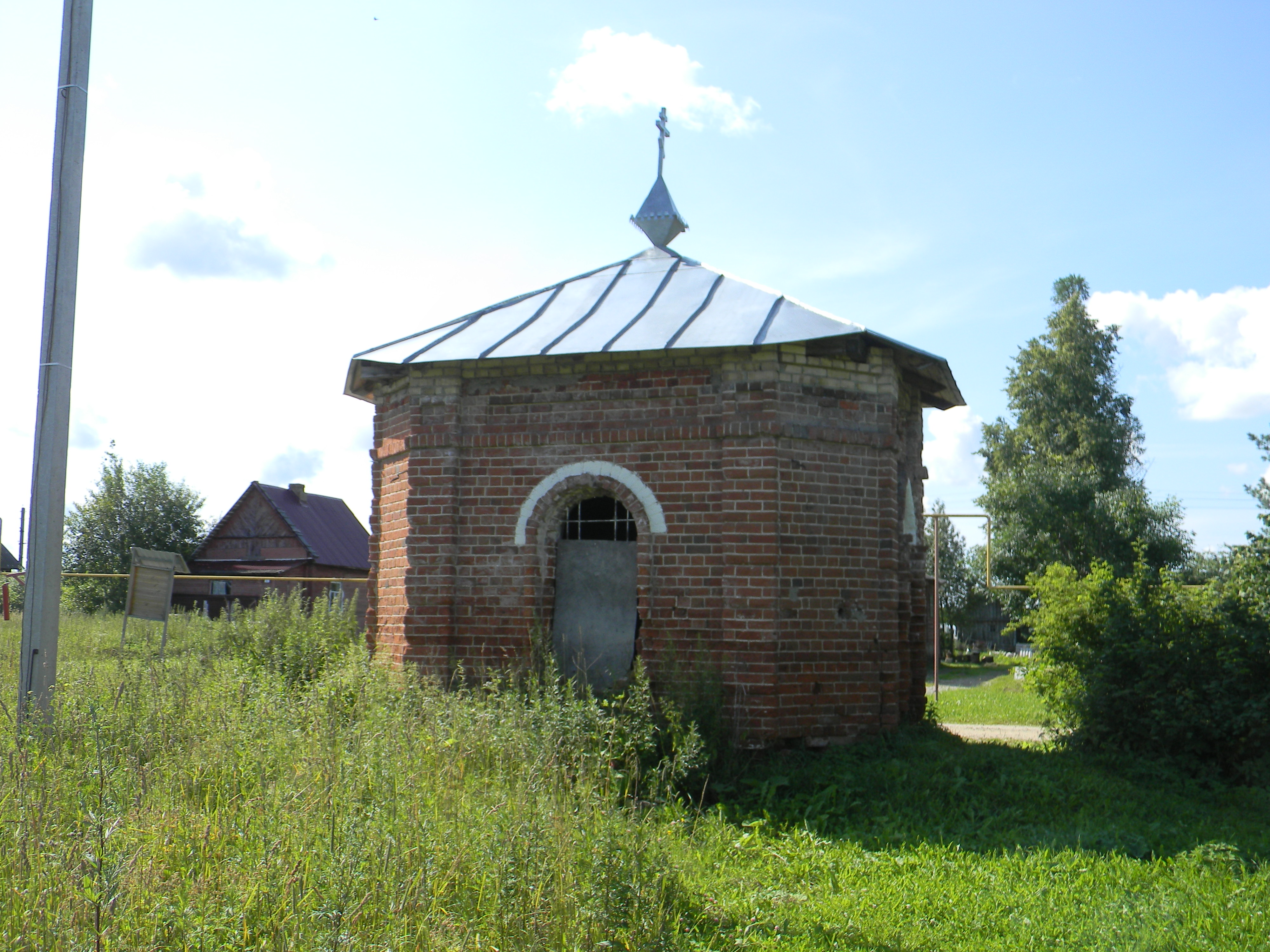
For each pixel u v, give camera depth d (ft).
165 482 144.77
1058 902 20.20
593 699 27.35
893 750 31.09
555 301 37.50
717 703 29.50
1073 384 134.10
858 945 17.60
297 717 25.45
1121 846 23.79
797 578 30.91
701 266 38.83
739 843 23.36
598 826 18.92
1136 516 116.78
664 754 27.86
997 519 125.39
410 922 14.60
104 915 13.52
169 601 47.06
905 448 37.19
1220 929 18.57
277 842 16.25
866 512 32.42
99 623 69.77
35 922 13.50
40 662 25.40
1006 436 139.13
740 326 31.96
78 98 26.96
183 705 25.63
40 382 26.27
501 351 33.04
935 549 73.77
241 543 121.19
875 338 31.65
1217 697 31.94
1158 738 32.73
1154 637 33.71
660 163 44.14
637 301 36.01
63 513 26.27
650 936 15.79
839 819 25.99
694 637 31.04
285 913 14.43
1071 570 38.32
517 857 16.48
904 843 24.08
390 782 20.02
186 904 14.25
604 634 32.81
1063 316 137.59
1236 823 27.02
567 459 32.78
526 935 14.80
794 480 31.19
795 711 30.42
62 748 22.16
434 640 32.99
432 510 33.55
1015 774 29.09
